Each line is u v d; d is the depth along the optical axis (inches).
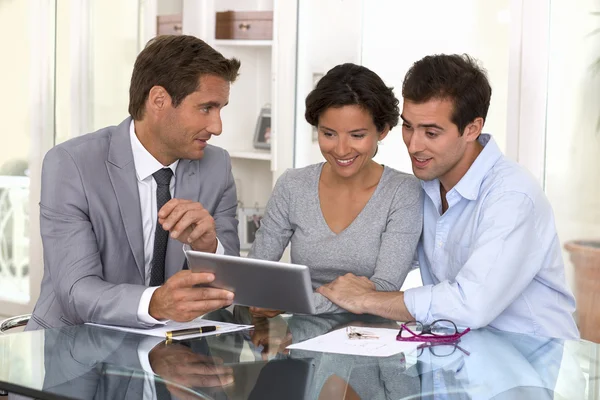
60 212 81.3
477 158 80.5
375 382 56.4
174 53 82.1
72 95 159.5
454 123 77.7
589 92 111.9
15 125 166.9
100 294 75.2
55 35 160.9
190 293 70.8
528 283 78.4
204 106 83.0
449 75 77.0
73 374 58.8
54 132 162.2
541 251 78.9
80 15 158.4
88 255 80.3
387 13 133.6
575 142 113.3
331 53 137.9
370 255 87.1
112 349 65.7
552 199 115.6
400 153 134.6
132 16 155.3
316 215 89.4
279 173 142.9
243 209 153.0
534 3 114.3
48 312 85.0
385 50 134.4
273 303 70.5
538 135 115.4
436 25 130.3
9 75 166.9
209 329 72.3
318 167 91.5
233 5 156.6
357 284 79.7
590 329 113.4
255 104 162.4
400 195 87.0
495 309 75.2
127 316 73.1
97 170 83.5
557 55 113.8
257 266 67.9
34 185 164.1
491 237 76.3
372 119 83.2
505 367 61.0
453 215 83.4
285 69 140.8
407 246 85.9
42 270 163.3
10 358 63.1
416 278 132.3
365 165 86.3
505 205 77.2
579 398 53.8
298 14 139.3
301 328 73.2
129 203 84.1
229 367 60.2
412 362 61.8
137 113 84.7
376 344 67.1
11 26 165.8
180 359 62.6
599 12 110.2
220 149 94.2
